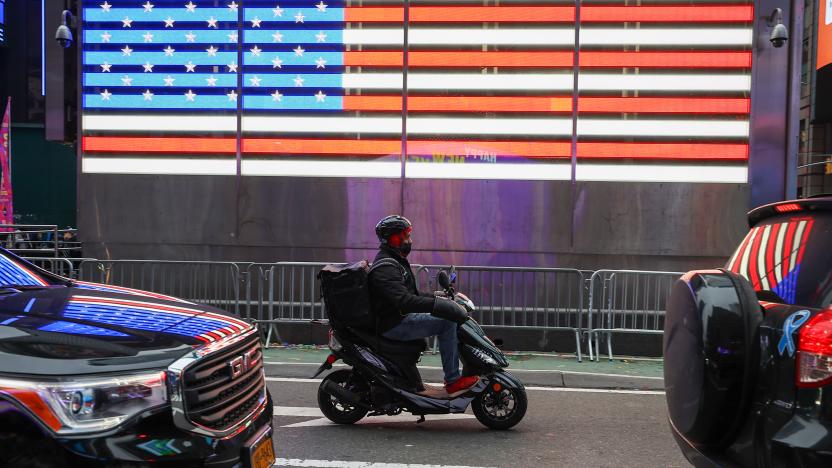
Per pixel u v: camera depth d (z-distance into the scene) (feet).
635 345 26.58
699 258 28.84
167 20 30.60
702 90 28.81
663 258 28.94
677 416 9.82
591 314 25.64
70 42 30.48
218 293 27.81
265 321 27.20
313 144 30.25
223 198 30.37
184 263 27.84
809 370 7.44
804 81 96.94
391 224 16.07
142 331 8.48
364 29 30.07
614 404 18.84
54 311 8.91
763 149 28.53
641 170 29.14
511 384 15.79
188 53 30.53
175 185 30.40
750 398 8.50
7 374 7.00
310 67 30.25
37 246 42.04
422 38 29.86
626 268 29.07
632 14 29.07
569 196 29.19
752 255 10.16
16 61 93.30
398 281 15.56
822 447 7.00
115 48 30.73
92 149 30.73
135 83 30.66
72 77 32.14
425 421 16.96
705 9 28.76
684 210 28.81
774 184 28.55
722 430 8.88
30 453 6.82
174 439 7.57
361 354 15.70
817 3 92.07
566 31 29.35
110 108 30.71
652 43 29.01
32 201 93.30
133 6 30.66
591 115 29.32
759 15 28.35
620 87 29.19
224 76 30.45
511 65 29.55
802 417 7.45
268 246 30.25
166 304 10.34
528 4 29.45
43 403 6.89
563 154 29.45
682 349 9.63
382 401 15.69
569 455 14.25
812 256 8.77
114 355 7.62
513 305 26.81
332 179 30.01
